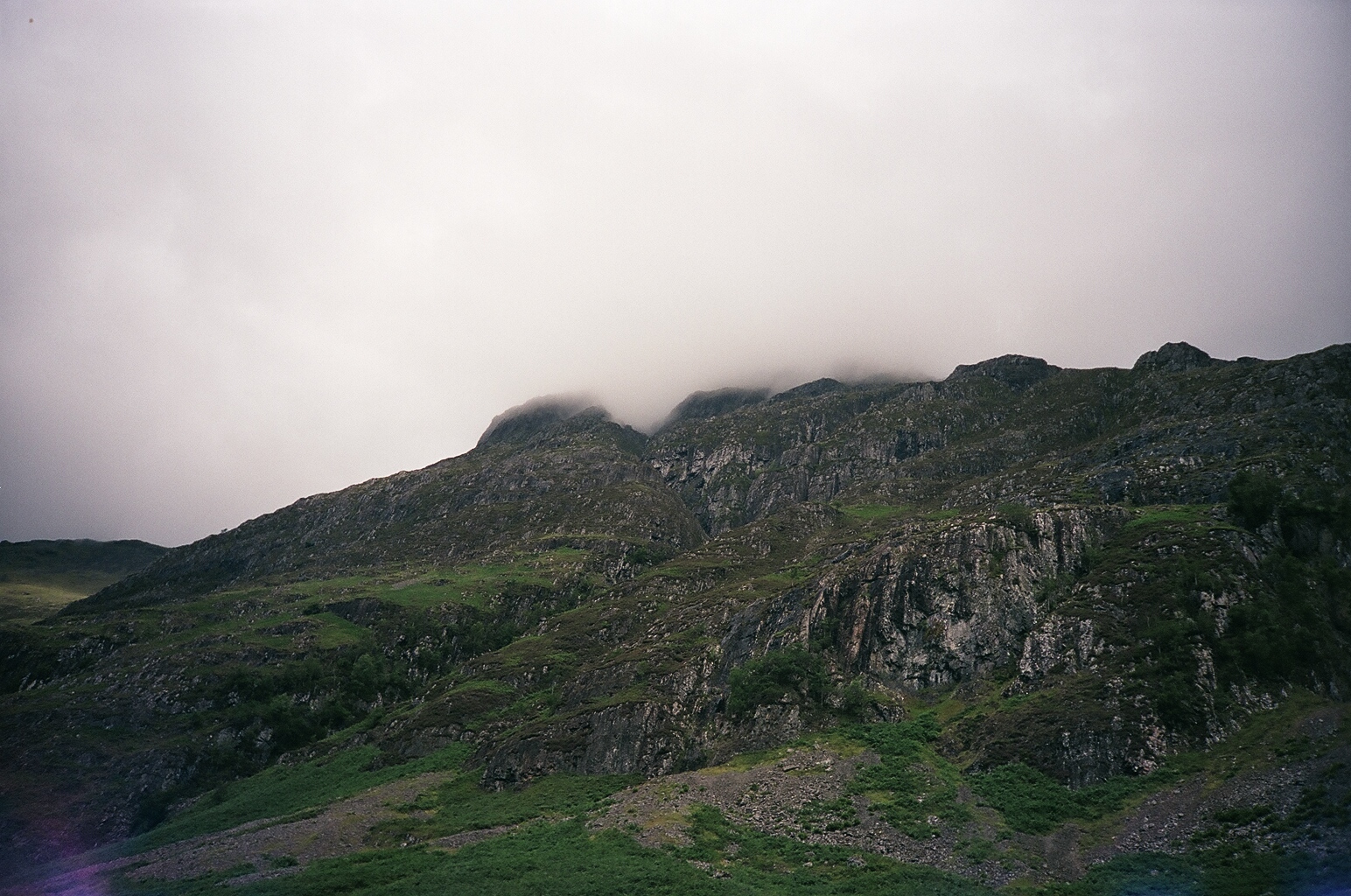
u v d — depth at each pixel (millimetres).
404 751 161125
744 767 126312
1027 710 121688
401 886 93125
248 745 193500
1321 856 77812
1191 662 116938
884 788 112938
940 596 153125
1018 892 87312
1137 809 98750
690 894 87625
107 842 164750
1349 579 129250
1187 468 181250
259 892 95188
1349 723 99438
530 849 105062
